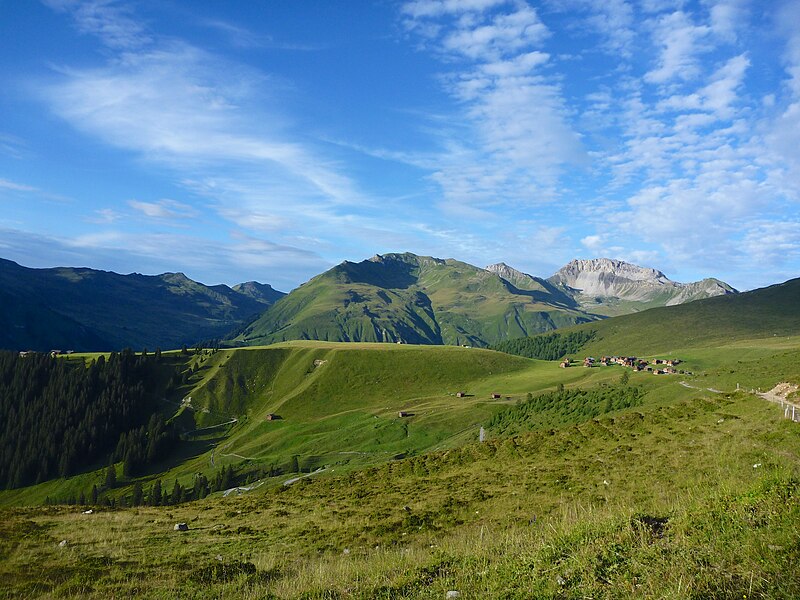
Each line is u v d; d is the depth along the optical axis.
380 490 44.00
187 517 38.03
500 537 19.06
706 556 10.91
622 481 30.80
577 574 11.59
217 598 16.78
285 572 20.00
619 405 137.50
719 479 24.39
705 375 145.62
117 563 22.45
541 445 49.84
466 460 52.16
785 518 11.91
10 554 24.42
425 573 14.81
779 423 33.84
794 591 8.94
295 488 51.03
